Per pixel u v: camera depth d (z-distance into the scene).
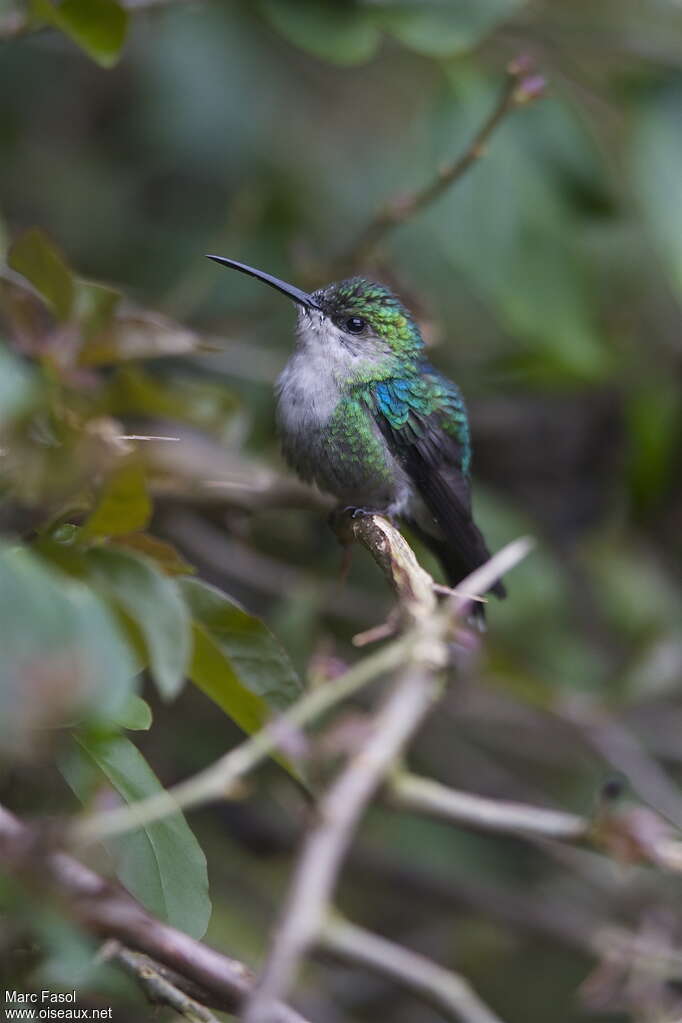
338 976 10.62
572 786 12.06
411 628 4.62
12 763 4.54
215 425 7.48
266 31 12.09
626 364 11.45
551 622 10.71
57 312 5.88
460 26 8.28
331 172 12.00
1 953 4.57
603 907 11.15
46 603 3.31
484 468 12.10
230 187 11.62
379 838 11.37
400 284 9.44
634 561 11.66
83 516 4.72
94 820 3.92
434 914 11.46
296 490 9.19
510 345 11.77
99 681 3.28
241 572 10.11
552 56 10.59
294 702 4.75
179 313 10.02
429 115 9.60
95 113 11.94
